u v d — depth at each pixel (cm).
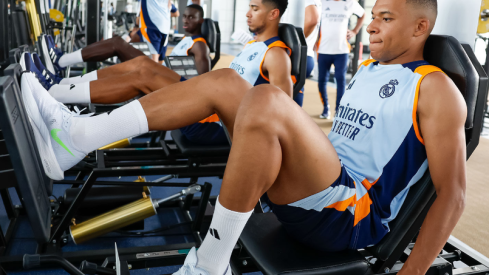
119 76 169
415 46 108
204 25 340
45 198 131
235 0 1313
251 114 84
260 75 219
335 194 97
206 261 91
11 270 154
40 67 182
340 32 400
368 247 112
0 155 125
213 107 119
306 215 99
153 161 201
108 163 192
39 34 236
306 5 354
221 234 89
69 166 127
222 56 954
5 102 106
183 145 189
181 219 206
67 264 130
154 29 471
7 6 201
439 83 99
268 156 85
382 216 108
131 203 172
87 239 165
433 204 99
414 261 99
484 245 185
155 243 182
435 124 97
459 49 104
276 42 214
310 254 104
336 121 122
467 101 101
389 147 106
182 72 273
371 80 115
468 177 274
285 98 87
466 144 104
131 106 117
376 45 111
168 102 117
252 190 86
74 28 396
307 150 90
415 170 106
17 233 183
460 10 126
